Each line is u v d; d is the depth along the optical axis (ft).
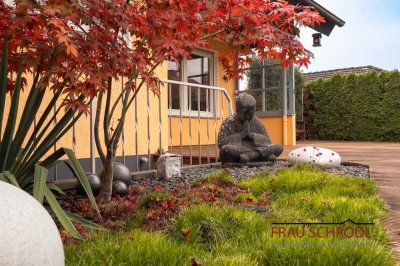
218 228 8.39
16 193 5.50
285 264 6.81
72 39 9.08
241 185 14.26
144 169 19.06
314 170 15.61
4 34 9.41
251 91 40.14
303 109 61.31
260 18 12.12
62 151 10.25
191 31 11.73
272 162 20.90
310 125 61.41
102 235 8.20
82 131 16.92
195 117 33.99
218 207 9.62
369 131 56.18
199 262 6.92
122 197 12.90
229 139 20.84
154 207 10.62
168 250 7.21
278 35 12.21
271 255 7.06
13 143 9.69
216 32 12.67
